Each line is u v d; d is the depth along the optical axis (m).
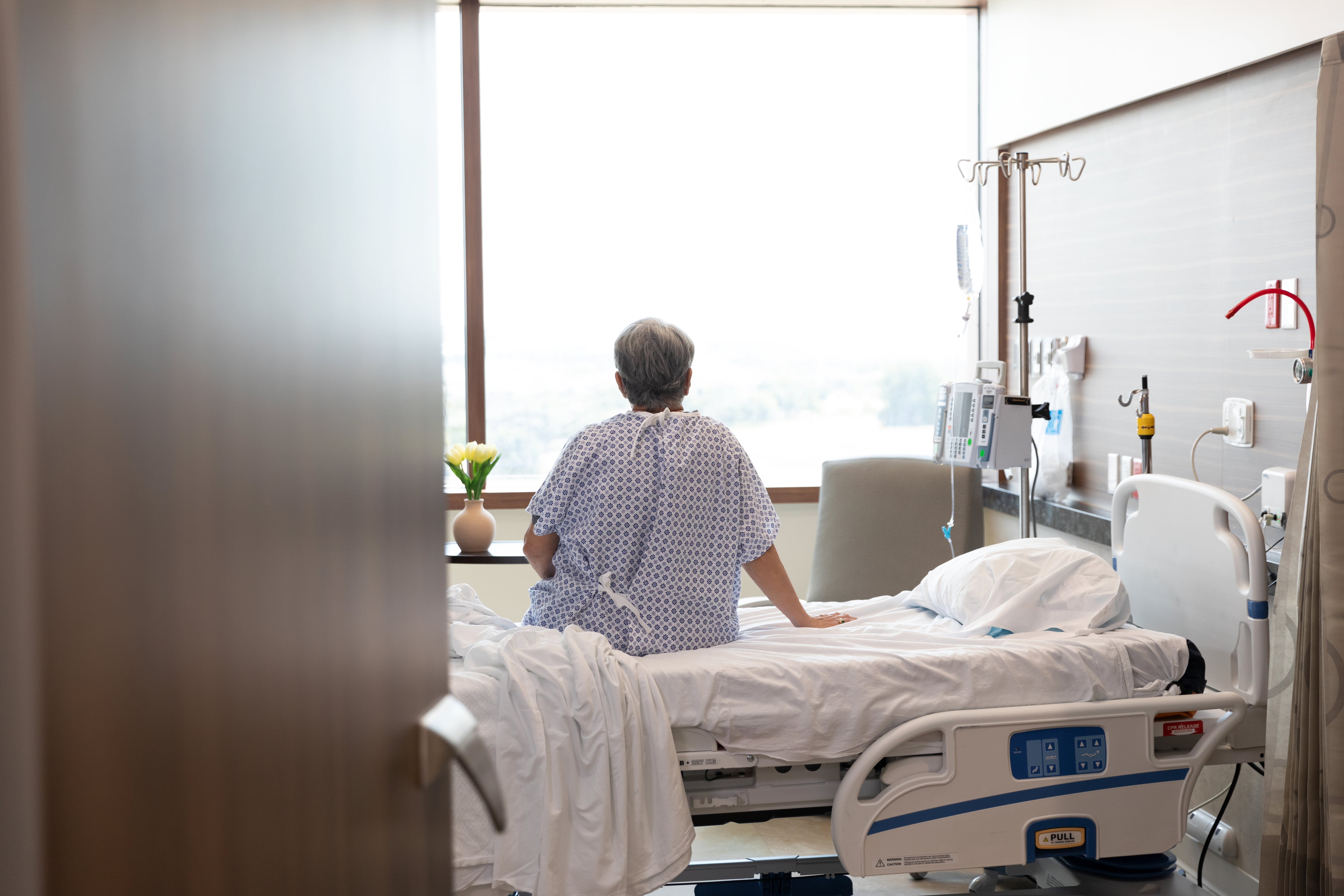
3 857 0.35
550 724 1.80
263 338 0.48
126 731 0.39
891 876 2.65
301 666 0.52
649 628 2.11
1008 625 2.13
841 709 1.90
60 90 0.35
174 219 0.41
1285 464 2.31
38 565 0.35
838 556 3.40
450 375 3.85
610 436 2.13
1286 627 1.85
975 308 3.95
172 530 0.41
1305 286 2.24
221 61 0.44
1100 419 3.12
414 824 0.68
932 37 3.90
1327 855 1.70
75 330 0.36
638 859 1.81
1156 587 2.31
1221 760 2.05
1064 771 1.93
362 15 0.59
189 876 0.43
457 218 3.80
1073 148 3.25
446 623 0.75
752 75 3.85
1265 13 2.30
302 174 0.52
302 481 0.52
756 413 3.96
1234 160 2.47
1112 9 2.94
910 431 4.00
